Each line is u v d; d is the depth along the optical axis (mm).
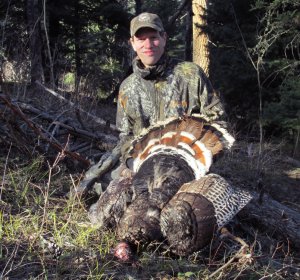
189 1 8734
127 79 2426
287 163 4168
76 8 9273
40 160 2812
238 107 5984
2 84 3102
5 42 6102
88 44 9422
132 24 2291
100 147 3381
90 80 5652
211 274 1817
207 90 2357
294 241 2451
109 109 5797
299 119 4859
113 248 2002
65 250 1960
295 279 1989
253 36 5617
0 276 1696
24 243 1977
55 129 3262
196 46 7281
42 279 1720
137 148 2289
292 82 5070
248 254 1969
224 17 6355
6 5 7945
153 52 2287
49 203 2410
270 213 2539
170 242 1873
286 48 5363
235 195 1961
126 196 2064
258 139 5172
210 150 2172
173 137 2236
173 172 2053
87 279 1727
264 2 5453
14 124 2879
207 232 1854
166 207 1878
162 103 2357
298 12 5133
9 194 2391
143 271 1854
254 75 5574
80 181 2664
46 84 5516
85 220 2270
